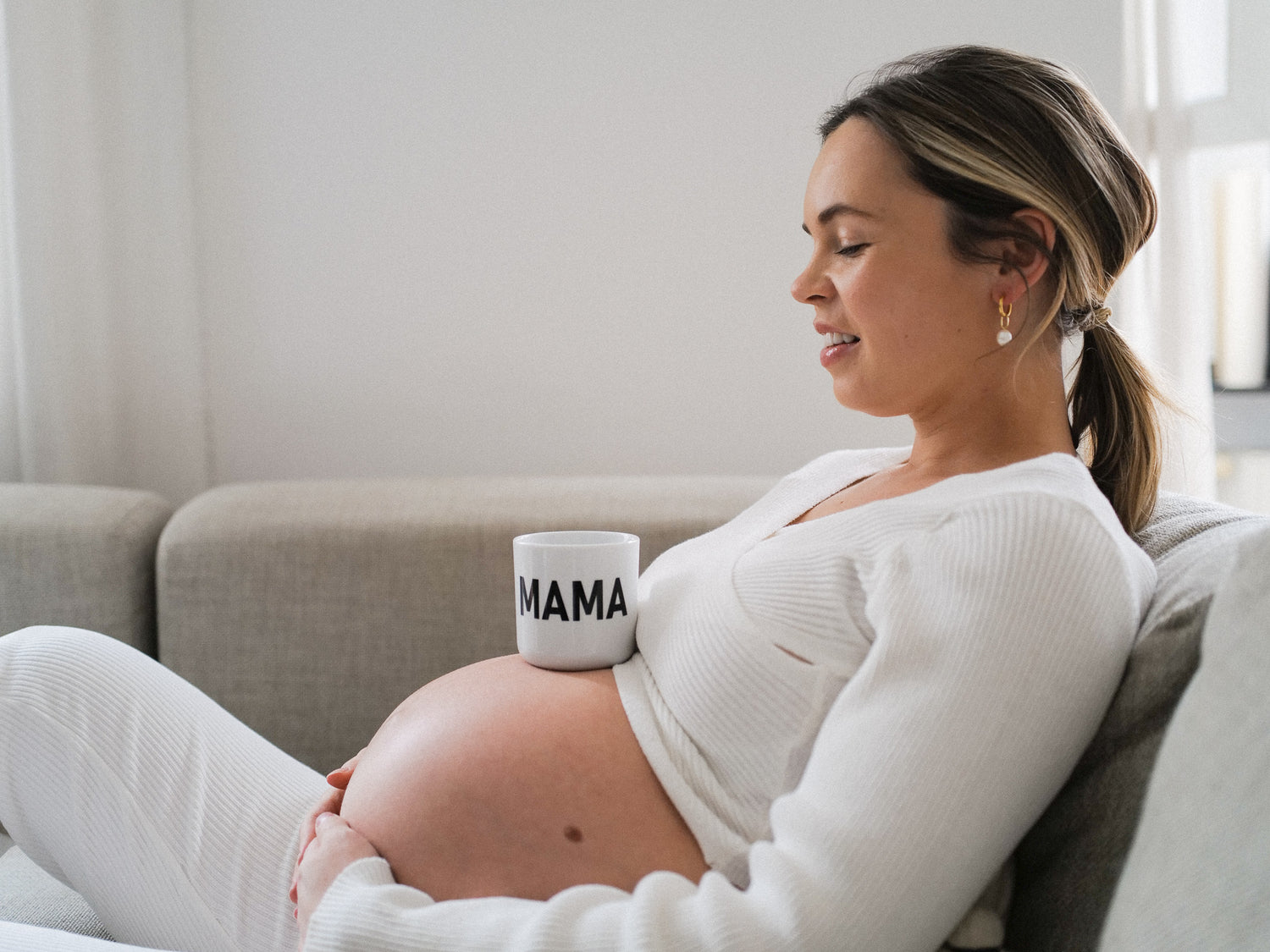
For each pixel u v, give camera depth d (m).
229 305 1.73
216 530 1.28
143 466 1.72
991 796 0.55
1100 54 1.65
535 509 1.30
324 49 1.69
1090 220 0.73
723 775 0.69
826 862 0.54
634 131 1.69
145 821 0.80
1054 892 0.64
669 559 0.97
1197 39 1.75
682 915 0.56
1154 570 0.71
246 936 0.77
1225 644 0.50
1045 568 0.58
